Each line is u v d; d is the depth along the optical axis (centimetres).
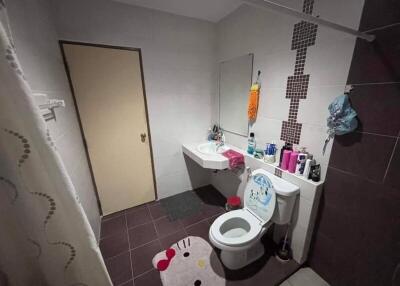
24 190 48
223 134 239
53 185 50
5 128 44
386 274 105
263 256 160
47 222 52
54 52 143
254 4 60
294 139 148
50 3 147
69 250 55
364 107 102
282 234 163
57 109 125
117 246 175
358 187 111
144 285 138
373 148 101
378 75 94
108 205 220
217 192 267
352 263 121
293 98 144
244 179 200
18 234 51
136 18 180
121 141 207
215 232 140
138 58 191
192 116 241
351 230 118
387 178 97
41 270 56
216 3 176
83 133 187
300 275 146
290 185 140
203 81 234
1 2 42
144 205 239
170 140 236
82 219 54
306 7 124
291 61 141
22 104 43
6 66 40
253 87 175
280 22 144
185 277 143
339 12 107
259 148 187
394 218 97
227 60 212
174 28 200
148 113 213
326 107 122
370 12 93
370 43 95
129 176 223
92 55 171
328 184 127
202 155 201
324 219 134
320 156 130
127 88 194
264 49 163
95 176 204
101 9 165
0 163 45
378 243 106
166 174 247
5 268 52
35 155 47
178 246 173
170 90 217
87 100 180
